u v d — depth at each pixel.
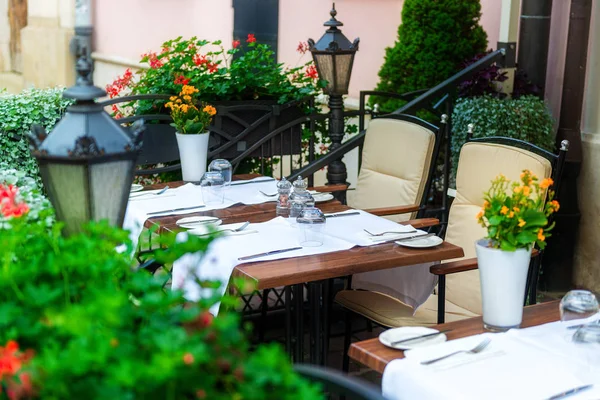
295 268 3.15
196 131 4.68
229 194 4.41
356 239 3.55
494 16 6.63
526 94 5.67
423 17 6.20
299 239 3.47
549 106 5.89
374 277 3.94
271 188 4.53
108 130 2.14
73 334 1.48
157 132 5.27
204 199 4.15
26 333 1.56
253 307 4.87
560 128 5.43
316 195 4.40
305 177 5.21
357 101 7.80
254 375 1.42
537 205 2.50
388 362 2.25
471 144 3.91
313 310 3.46
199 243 1.79
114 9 11.34
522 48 5.68
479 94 5.66
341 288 4.72
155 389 1.39
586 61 5.35
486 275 2.50
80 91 2.12
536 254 3.60
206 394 1.40
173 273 3.28
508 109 5.30
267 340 4.43
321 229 3.43
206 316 1.54
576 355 2.28
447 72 6.19
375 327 4.75
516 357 2.27
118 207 2.18
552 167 3.61
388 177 4.64
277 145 5.73
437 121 6.02
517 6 5.74
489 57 5.68
